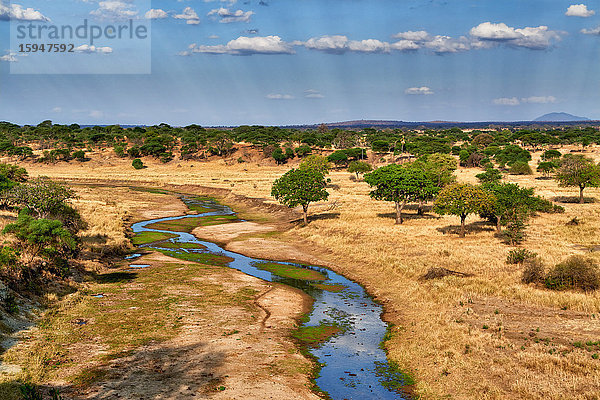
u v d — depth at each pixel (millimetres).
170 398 17578
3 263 27547
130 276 37219
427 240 46969
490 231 50938
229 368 20594
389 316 28719
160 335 24359
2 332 22203
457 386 18703
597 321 24125
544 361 19766
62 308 27547
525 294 28750
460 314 26469
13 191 47656
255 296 32656
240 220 69875
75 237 41344
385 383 19953
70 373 19516
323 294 33844
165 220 69625
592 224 50094
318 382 19938
